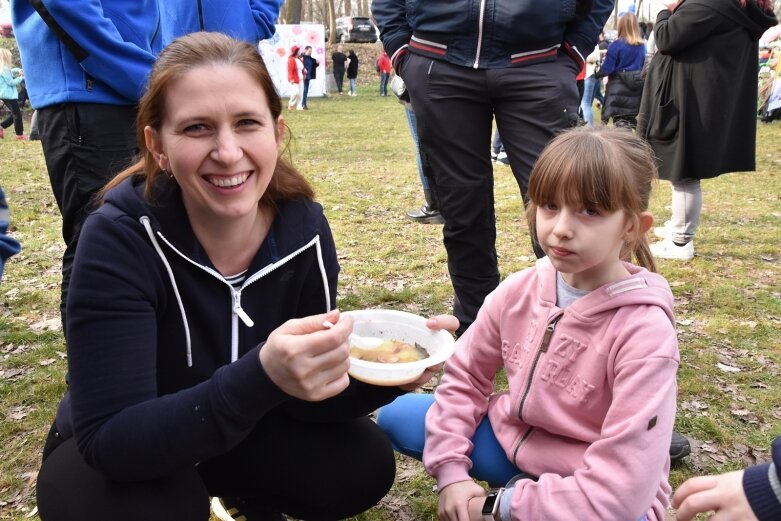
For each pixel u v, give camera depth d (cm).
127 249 141
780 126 1178
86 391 136
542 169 158
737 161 423
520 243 510
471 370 188
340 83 2675
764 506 118
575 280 169
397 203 659
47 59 256
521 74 269
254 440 171
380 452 180
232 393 126
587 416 163
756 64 408
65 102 255
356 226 570
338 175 818
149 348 142
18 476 236
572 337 163
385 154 990
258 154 142
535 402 169
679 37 389
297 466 171
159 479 147
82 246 141
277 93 150
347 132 1281
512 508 153
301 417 176
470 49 270
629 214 157
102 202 159
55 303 394
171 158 139
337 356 122
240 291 160
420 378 148
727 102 402
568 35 280
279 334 124
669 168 427
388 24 296
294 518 188
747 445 250
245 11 318
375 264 465
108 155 264
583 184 150
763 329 350
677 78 407
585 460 151
